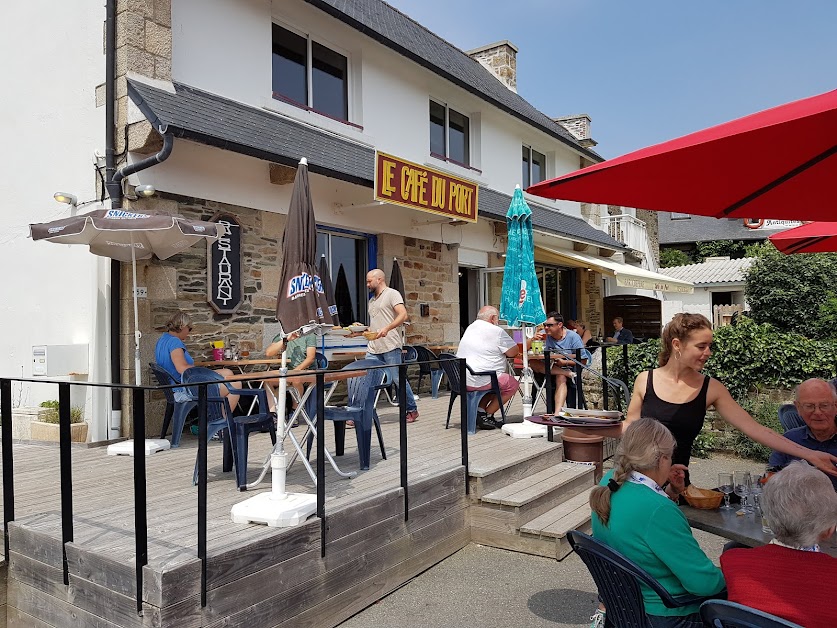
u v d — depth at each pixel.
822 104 2.27
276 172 8.18
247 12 8.52
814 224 5.55
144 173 6.90
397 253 10.57
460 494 5.28
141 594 3.11
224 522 3.86
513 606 4.19
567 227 15.24
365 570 4.21
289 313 4.03
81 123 7.43
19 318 8.10
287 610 3.64
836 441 4.10
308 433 5.46
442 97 12.45
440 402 9.91
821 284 15.32
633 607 2.69
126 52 6.94
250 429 4.79
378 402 9.74
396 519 4.54
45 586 3.72
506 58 17.72
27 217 8.05
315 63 9.81
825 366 8.31
